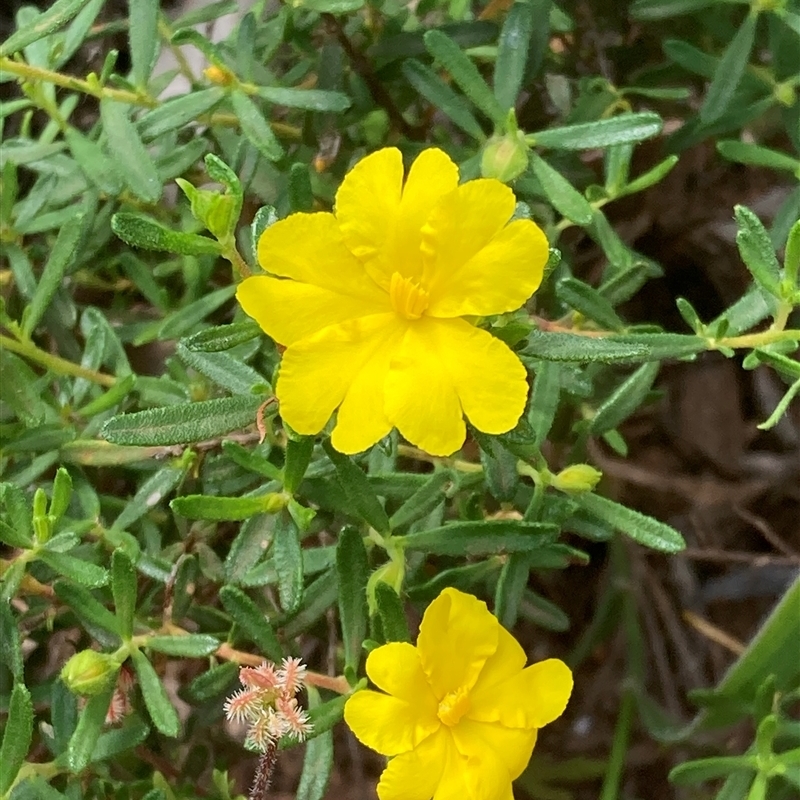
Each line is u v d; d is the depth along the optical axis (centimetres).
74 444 12
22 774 11
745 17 14
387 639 10
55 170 13
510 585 11
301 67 13
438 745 10
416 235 9
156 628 11
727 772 12
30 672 13
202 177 14
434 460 12
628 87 14
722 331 10
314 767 10
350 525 11
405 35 13
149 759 13
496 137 11
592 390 12
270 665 10
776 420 10
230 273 15
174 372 13
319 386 9
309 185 11
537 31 13
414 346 9
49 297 12
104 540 12
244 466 10
